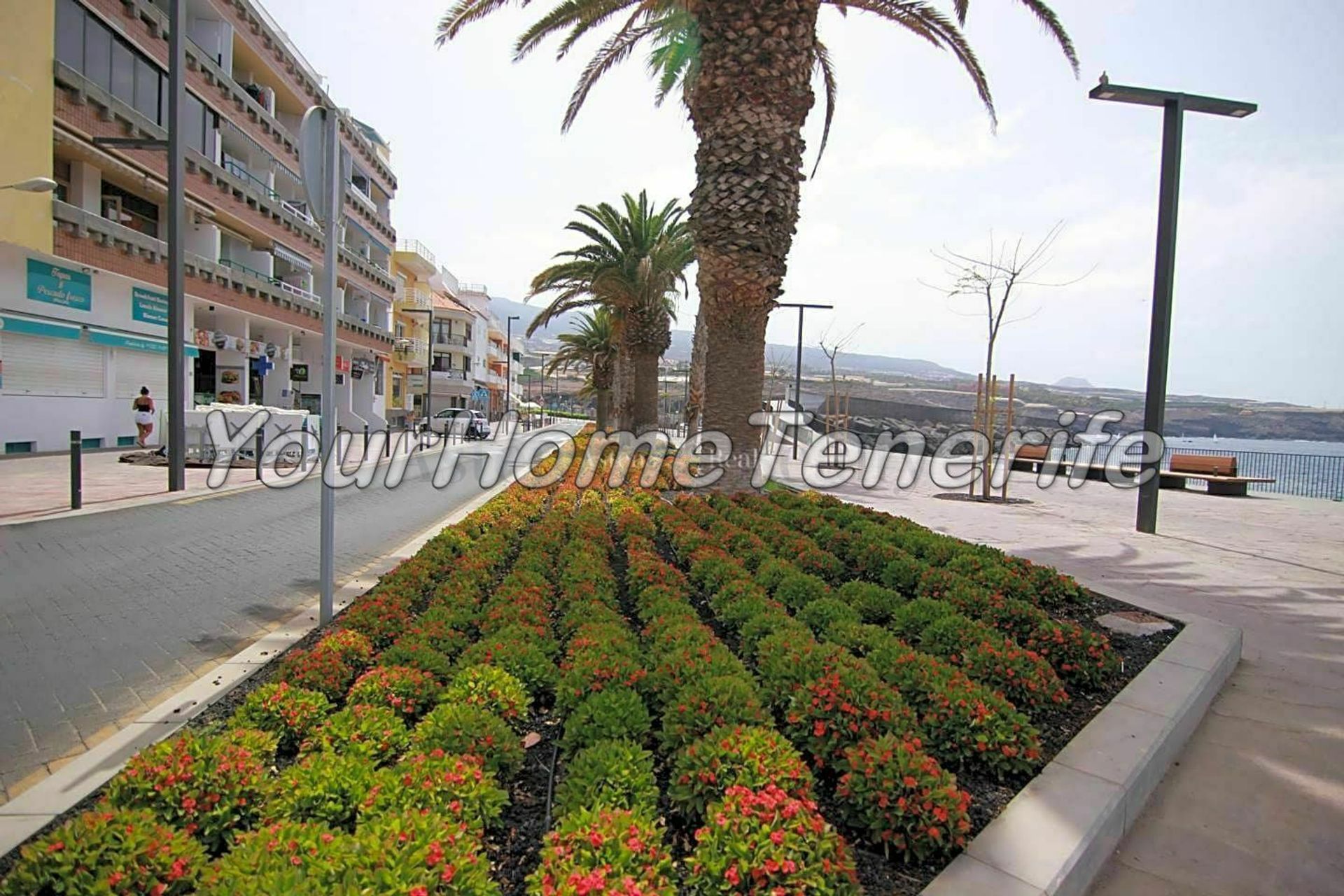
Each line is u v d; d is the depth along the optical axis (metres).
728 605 4.91
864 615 4.97
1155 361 10.37
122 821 2.25
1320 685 4.42
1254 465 20.97
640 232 24.42
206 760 2.68
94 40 19.34
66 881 2.05
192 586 6.95
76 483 10.94
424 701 3.55
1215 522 11.80
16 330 17.84
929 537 7.07
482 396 81.56
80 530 9.52
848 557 6.68
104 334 20.64
